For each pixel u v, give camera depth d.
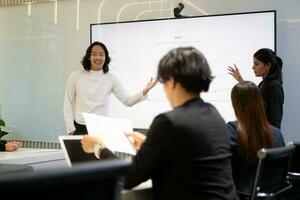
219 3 3.83
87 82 3.30
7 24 4.84
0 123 4.34
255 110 1.76
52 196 0.74
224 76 3.68
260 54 2.99
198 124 1.23
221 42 3.70
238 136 1.76
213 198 1.19
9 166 1.99
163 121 1.21
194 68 1.27
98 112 3.32
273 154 1.43
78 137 1.67
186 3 3.97
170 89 1.32
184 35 3.83
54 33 4.59
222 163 1.27
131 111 4.04
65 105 3.36
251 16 3.59
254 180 1.59
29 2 4.71
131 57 4.06
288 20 3.59
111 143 1.56
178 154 1.19
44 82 4.63
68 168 0.73
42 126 4.62
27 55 4.72
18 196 0.70
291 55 3.58
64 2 4.54
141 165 1.22
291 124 3.57
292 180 2.01
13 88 4.78
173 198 1.20
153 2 4.11
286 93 3.59
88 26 4.41
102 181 0.81
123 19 4.25
